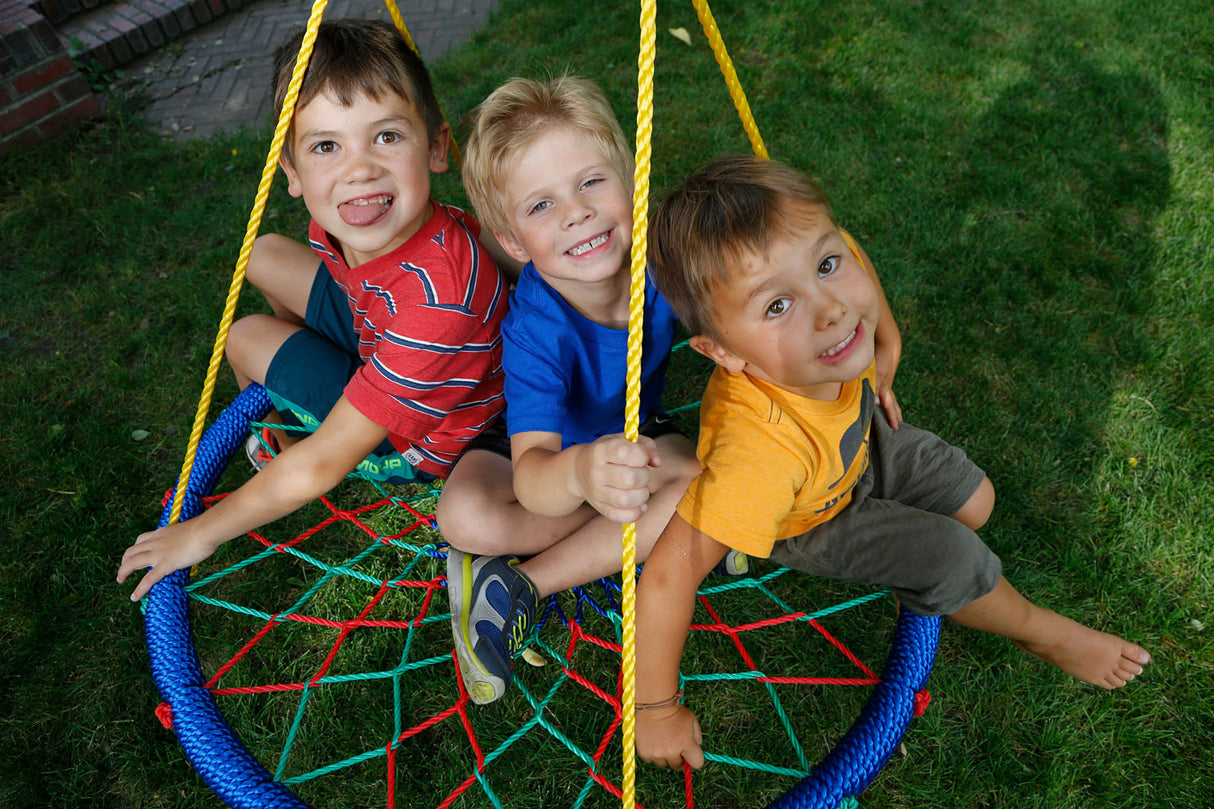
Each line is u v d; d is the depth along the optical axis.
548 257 1.62
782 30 4.59
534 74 4.30
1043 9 4.61
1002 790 1.97
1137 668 1.84
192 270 3.58
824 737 2.10
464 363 1.81
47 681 2.29
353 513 2.63
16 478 2.82
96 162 4.25
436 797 2.04
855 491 1.82
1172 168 3.58
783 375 1.48
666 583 1.55
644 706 1.59
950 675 2.16
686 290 1.50
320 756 2.13
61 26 5.19
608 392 1.86
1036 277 3.19
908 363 2.91
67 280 3.59
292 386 2.16
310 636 2.36
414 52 1.80
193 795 2.08
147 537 1.96
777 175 1.46
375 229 1.70
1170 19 4.42
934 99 4.06
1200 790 1.94
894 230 3.40
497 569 1.82
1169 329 2.96
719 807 2.00
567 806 2.01
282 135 1.50
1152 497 2.48
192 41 5.33
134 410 3.04
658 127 4.06
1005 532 2.44
